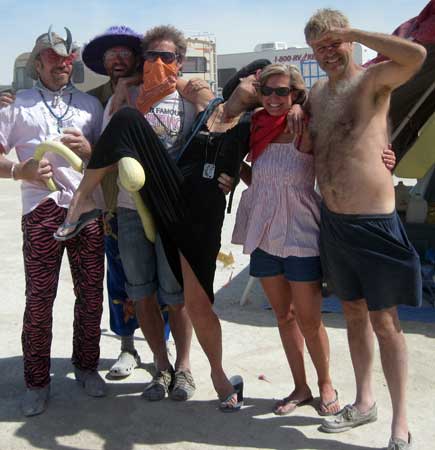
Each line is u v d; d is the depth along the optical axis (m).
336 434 3.37
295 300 3.39
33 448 3.30
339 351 4.55
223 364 4.36
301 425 3.47
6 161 3.49
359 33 2.84
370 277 3.06
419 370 4.20
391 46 2.75
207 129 3.52
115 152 3.28
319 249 3.28
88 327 3.81
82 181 3.38
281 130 3.32
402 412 3.15
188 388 3.83
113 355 4.60
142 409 3.71
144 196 3.45
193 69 19.23
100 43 3.85
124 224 3.68
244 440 3.34
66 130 3.50
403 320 5.18
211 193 3.42
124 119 3.30
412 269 3.02
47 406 3.75
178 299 3.74
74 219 3.38
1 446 3.32
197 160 3.51
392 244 3.01
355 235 3.04
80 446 3.32
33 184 3.55
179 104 3.63
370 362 3.42
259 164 3.40
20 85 14.59
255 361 4.41
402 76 2.82
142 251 3.69
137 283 3.74
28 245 3.56
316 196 3.39
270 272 3.43
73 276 3.80
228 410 3.64
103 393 3.87
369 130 2.99
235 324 5.20
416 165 5.76
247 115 3.48
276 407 3.63
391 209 3.05
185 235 3.41
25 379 3.75
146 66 3.56
